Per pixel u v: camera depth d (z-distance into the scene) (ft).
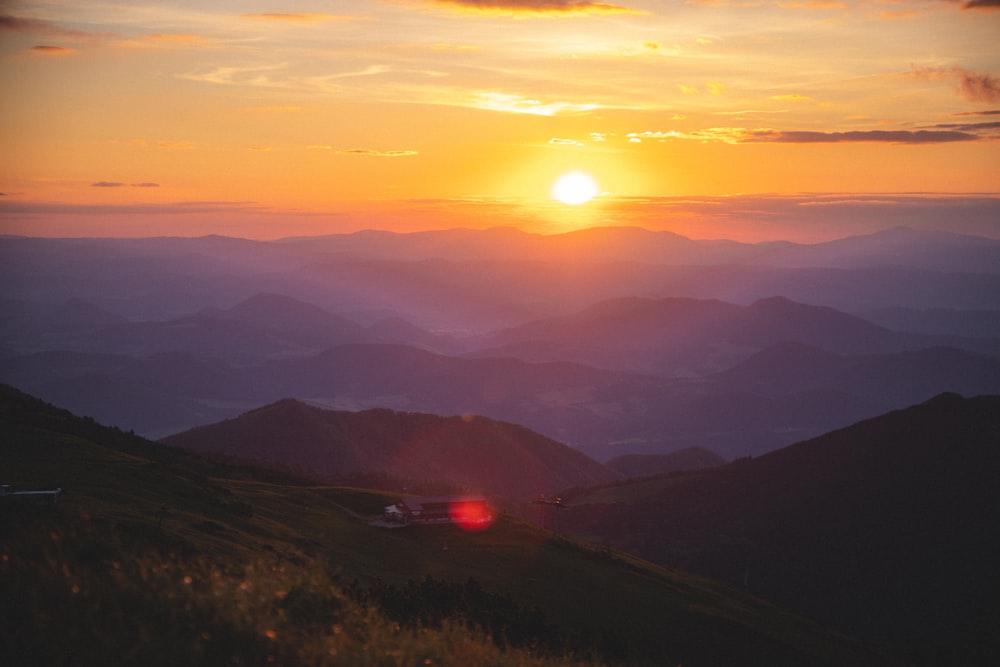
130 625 36.86
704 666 141.59
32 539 46.55
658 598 167.84
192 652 35.09
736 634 161.38
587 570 176.24
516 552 175.83
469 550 172.35
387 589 84.94
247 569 50.11
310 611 46.50
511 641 80.38
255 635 38.27
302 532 148.15
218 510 138.31
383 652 41.06
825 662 164.35
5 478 120.88
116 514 104.53
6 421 171.01
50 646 33.94
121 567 43.91
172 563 49.34
